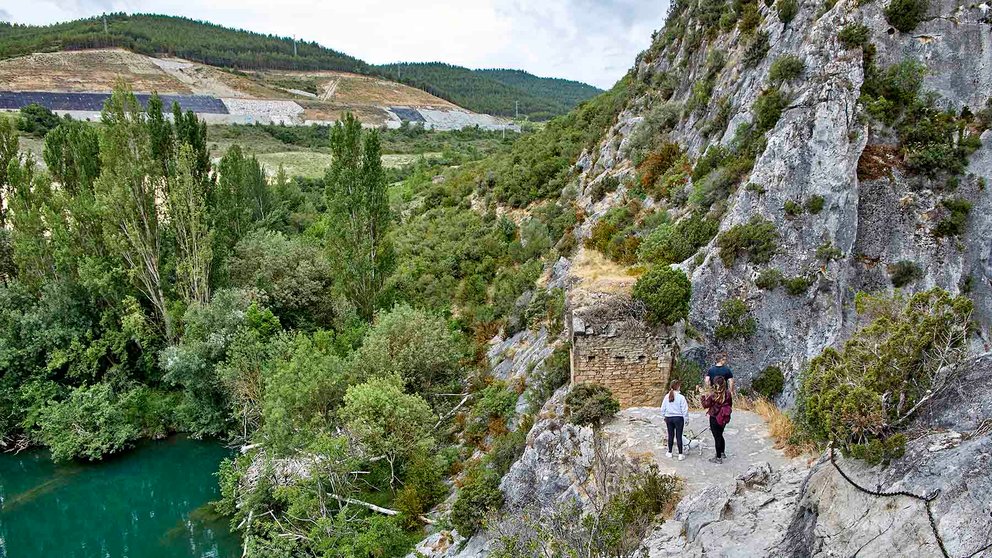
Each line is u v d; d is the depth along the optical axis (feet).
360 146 114.01
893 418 24.54
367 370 86.53
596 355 55.88
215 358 101.91
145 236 110.11
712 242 64.75
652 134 101.24
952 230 61.77
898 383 25.35
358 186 112.16
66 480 94.58
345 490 71.51
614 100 131.75
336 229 113.80
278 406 74.43
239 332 100.78
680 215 77.56
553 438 50.83
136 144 107.65
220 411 104.78
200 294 112.57
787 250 60.85
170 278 116.06
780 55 74.95
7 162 127.03
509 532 41.70
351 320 111.65
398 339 91.45
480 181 152.35
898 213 63.05
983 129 63.36
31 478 95.40
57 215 112.16
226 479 80.53
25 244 112.57
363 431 71.87
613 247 79.51
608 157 112.68
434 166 240.32
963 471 20.38
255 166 183.42
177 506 87.25
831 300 58.75
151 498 89.45
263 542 65.10
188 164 109.40
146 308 117.29
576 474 46.44
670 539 32.22
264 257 127.65
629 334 55.77
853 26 66.39
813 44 68.08
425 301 116.37
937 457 21.67
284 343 94.84
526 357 84.28
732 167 71.05
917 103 64.64
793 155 62.90
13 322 108.47
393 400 75.05
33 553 79.56
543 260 106.11
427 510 69.26
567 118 159.22
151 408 107.96
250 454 80.89
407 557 60.80
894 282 61.52
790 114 65.77
